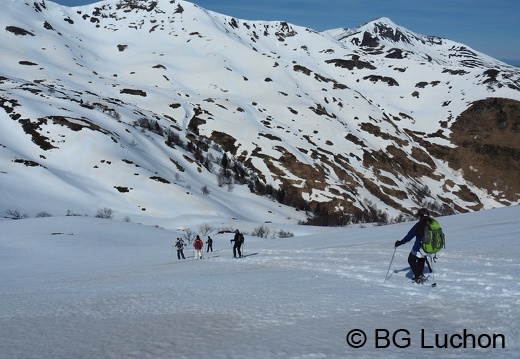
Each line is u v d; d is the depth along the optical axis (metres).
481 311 8.18
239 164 194.88
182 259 34.19
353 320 8.21
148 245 61.44
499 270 12.84
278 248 33.88
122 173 135.62
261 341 7.23
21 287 21.34
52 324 9.77
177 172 156.25
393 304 9.31
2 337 8.70
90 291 16.19
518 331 6.85
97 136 148.38
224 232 87.31
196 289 13.86
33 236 60.78
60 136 147.38
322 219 143.25
